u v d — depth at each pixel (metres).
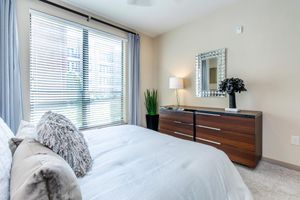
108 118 3.51
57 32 2.74
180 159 1.23
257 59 2.63
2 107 2.08
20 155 0.85
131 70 3.73
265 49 2.55
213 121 2.65
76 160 1.03
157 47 4.26
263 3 2.55
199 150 1.40
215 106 3.21
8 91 2.12
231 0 2.79
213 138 2.65
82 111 3.10
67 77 2.88
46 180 0.55
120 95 3.72
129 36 3.69
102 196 0.81
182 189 0.92
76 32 2.97
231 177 1.33
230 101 2.67
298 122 2.30
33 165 0.67
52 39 2.69
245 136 2.32
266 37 2.54
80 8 2.92
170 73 3.99
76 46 2.97
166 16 3.27
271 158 2.53
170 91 4.02
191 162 1.19
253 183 1.97
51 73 2.70
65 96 2.87
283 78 2.40
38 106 2.58
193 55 3.51
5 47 2.11
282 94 2.41
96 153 1.35
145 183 0.92
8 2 2.14
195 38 3.45
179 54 3.77
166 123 3.35
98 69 3.31
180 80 3.53
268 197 1.72
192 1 2.79
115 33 3.51
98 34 3.25
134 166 1.12
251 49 2.69
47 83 2.66
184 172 1.05
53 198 0.56
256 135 2.29
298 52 2.27
